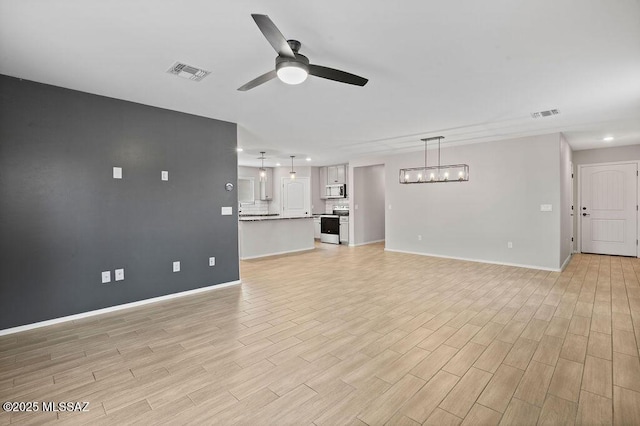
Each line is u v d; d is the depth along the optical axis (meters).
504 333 2.88
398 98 3.50
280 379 2.17
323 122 4.55
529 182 5.54
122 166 3.59
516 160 5.67
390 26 2.09
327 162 9.31
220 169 4.46
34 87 3.04
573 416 1.77
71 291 3.27
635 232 6.39
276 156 7.95
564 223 5.72
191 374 2.24
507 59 2.57
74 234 3.28
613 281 4.62
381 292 4.20
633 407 1.84
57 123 3.17
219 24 2.06
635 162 6.35
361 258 6.75
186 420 1.77
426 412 1.82
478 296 3.98
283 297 4.02
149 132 3.78
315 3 1.83
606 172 6.66
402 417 1.78
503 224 5.86
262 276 5.18
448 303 3.71
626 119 4.36
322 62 2.64
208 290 4.33
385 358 2.45
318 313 3.43
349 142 6.03
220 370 2.29
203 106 3.82
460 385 2.08
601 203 6.74
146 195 3.77
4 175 2.91
